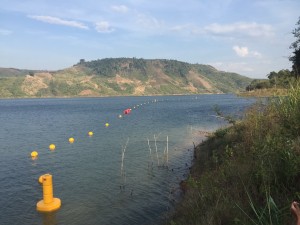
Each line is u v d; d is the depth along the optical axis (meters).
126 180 14.91
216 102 107.19
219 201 7.18
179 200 11.44
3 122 50.03
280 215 5.04
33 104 128.25
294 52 19.61
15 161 20.11
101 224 10.12
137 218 10.43
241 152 9.20
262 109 11.72
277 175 6.36
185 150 21.78
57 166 18.39
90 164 18.59
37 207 11.42
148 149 22.80
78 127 40.19
